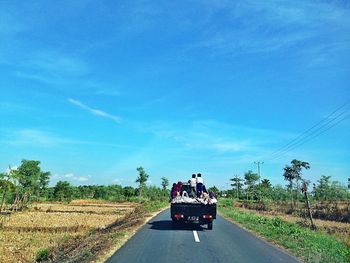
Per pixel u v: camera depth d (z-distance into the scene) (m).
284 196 74.44
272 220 28.44
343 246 16.58
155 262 11.18
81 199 96.56
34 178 52.53
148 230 20.27
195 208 21.09
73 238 22.50
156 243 15.25
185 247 14.28
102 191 104.00
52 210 54.12
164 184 110.38
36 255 17.89
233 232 20.56
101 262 11.18
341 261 12.53
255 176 94.56
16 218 39.97
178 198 21.58
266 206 61.38
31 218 40.28
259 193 83.12
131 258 11.82
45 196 84.38
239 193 119.44
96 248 14.38
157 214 36.12
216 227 23.31
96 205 72.38
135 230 20.28
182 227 22.05
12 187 36.97
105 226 30.64
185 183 23.23
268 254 13.31
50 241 22.69
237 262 11.48
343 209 44.12
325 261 12.24
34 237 24.58
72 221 37.00
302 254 13.41
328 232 26.47
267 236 19.19
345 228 29.34
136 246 14.40
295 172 77.00
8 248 20.08
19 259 17.30
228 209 51.22
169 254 12.63
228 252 13.39
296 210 51.44
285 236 18.56
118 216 43.88
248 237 18.47
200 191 22.66
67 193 86.56
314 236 19.33
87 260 11.64
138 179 88.31
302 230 22.17
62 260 14.39
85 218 40.75
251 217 32.25
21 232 27.50
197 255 12.55
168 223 24.86
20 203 53.25
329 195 66.38
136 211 40.22
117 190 107.56
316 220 40.50
